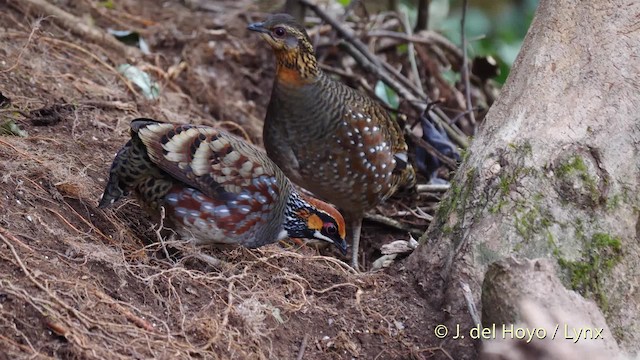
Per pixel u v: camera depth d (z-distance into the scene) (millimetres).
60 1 13359
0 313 6898
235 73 14398
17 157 8844
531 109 8969
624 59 8961
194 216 8477
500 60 16047
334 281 9289
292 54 9891
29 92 10516
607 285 8398
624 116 8805
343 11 16578
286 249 10039
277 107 10172
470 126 14578
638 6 9070
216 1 16828
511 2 16906
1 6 12031
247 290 8617
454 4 17328
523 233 8469
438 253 9000
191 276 8328
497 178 8789
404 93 13742
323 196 10766
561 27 9180
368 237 11570
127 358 7062
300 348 8250
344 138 10148
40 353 6781
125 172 8320
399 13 16000
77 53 12125
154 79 12648
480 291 8438
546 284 7465
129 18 14375
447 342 8438
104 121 10680
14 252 7430
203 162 8344
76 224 8430
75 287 7453
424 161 12906
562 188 8609
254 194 8664
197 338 7711
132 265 8094
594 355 7289
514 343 7426
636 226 8625
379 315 8742
